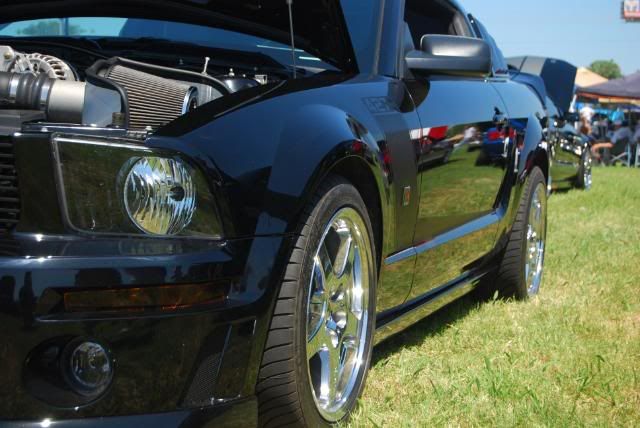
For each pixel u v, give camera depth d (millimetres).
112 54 3094
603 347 3383
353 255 2549
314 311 2354
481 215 3730
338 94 2590
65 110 2283
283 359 2135
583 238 6078
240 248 2031
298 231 2172
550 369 3113
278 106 2287
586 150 11148
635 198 9852
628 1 73312
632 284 4621
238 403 2064
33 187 1897
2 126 2045
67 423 1911
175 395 1959
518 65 11289
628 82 24719
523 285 4184
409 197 2863
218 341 1984
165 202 1968
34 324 1840
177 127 2059
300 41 3037
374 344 2787
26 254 1868
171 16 3229
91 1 3256
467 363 3150
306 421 2250
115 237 1925
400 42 3146
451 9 4039
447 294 3469
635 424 2629
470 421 2602
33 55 2541
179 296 1932
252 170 2084
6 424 1902
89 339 1872
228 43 3127
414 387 2873
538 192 4363
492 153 3689
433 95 3189
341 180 2398
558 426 2566
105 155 1931
